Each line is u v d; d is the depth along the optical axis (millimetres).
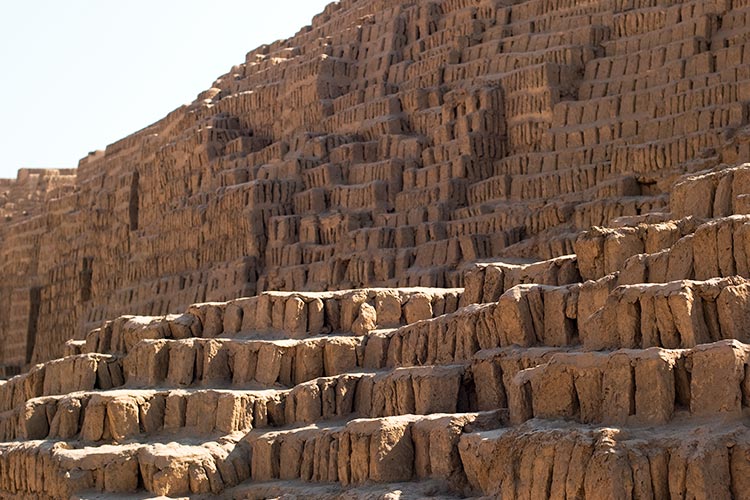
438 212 39562
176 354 27766
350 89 51156
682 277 19172
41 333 68375
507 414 20531
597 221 34250
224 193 47156
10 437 29250
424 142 43250
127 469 24594
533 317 21828
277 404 25828
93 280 63312
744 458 14977
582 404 17734
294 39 63375
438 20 49875
